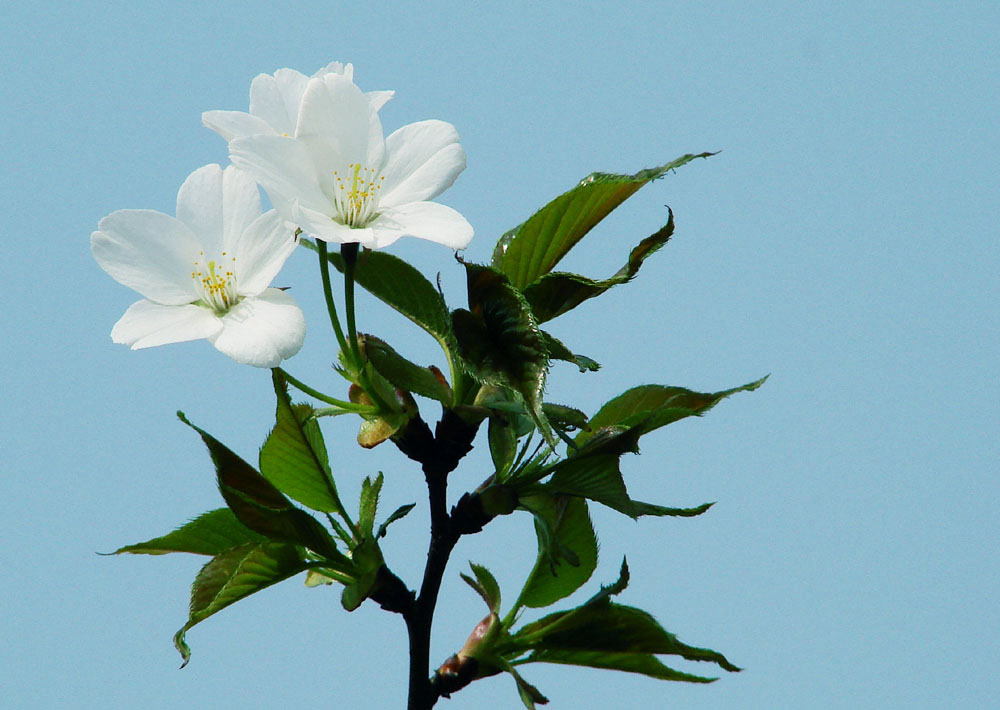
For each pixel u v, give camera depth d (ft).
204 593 3.31
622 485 3.32
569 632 3.34
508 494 3.33
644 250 3.32
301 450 3.33
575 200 3.32
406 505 3.33
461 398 3.34
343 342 3.32
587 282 3.31
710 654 3.33
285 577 3.32
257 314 3.28
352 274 3.30
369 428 3.34
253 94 3.33
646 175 3.31
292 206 3.25
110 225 3.30
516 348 3.27
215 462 3.28
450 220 3.27
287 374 3.31
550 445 3.26
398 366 3.33
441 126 3.32
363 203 3.29
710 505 3.32
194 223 3.31
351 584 3.32
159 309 3.29
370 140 3.30
